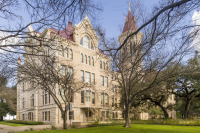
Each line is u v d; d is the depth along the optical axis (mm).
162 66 16766
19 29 6156
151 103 33906
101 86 39438
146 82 24719
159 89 22797
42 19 5688
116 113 43375
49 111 30734
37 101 34219
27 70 18000
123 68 20812
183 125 21250
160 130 14992
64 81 19859
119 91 31688
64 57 30688
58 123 28234
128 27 18984
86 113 34094
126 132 13781
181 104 40812
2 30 5547
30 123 28875
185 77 25188
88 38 38062
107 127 18969
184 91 29078
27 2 5375
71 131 14906
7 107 51125
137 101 30750
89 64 37219
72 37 35250
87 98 35094
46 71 19156
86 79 35750
